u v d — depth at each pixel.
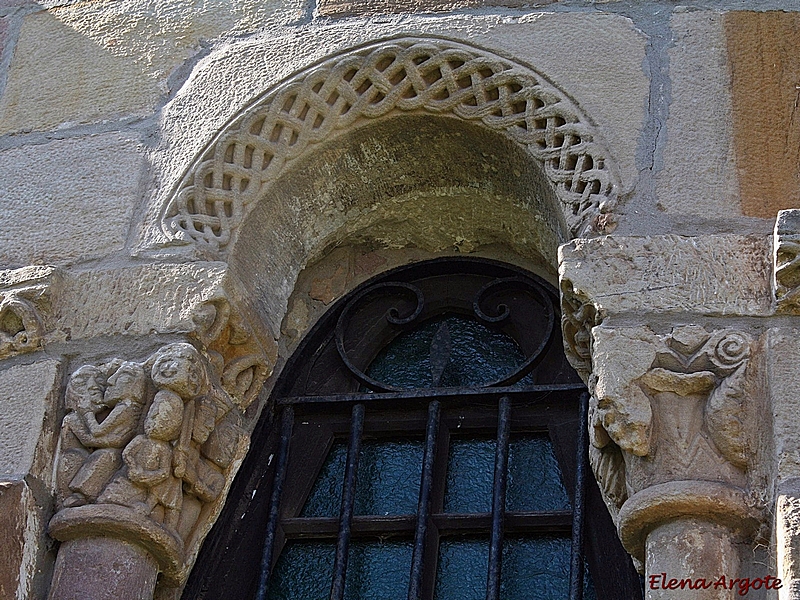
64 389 2.78
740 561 2.36
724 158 2.87
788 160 2.87
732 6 3.12
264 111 3.11
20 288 2.90
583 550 2.80
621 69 3.04
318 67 3.15
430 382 3.20
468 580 2.84
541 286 3.25
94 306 2.88
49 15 3.49
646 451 2.46
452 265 3.36
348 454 3.02
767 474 2.40
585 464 2.92
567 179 2.90
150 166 3.10
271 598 2.88
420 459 3.06
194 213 2.99
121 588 2.54
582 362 2.79
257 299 2.98
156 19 3.38
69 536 2.59
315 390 3.22
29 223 3.08
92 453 2.66
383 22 3.21
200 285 2.84
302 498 3.03
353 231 3.35
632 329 2.59
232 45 3.27
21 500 2.61
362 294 3.34
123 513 2.57
